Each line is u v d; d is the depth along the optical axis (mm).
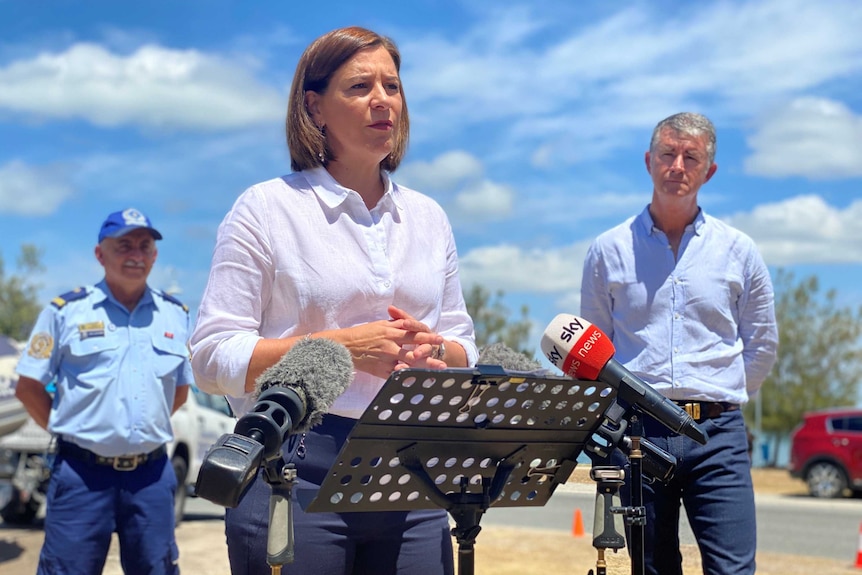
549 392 2207
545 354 2564
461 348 2670
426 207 2752
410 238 2645
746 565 3828
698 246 4152
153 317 5027
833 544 11414
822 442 18875
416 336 2375
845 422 18844
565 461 2449
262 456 1911
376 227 2574
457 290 2842
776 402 39656
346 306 2496
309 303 2475
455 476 2254
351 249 2521
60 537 4621
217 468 1830
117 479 4695
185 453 10805
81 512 4633
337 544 2398
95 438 4656
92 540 4648
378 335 2338
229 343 2387
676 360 4055
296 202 2516
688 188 4047
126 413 4719
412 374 1953
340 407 2434
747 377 4258
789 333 39281
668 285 4125
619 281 4199
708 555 3881
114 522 4723
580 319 2516
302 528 2375
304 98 2580
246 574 2420
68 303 4934
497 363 2686
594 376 2455
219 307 2455
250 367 2352
